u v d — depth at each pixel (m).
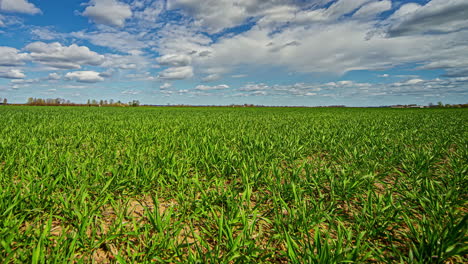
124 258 1.79
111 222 2.28
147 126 9.66
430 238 1.76
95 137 6.59
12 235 1.69
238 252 1.73
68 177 2.96
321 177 3.23
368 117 18.45
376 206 2.36
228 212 2.36
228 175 3.64
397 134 7.91
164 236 1.96
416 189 2.94
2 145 4.70
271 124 11.61
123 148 5.60
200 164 4.03
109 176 3.13
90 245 1.85
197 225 2.32
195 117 17.42
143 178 3.11
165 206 2.73
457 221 2.03
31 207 2.33
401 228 2.23
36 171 3.26
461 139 6.45
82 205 2.40
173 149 5.18
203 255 1.63
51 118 13.98
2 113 18.77
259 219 2.38
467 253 1.64
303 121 13.96
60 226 2.20
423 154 4.38
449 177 3.29
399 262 1.74
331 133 7.74
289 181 3.38
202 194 2.66
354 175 3.48
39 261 1.57
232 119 15.38
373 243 1.99
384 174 3.45
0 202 2.19
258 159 4.18
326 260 1.55
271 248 1.86
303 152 5.28
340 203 2.83
